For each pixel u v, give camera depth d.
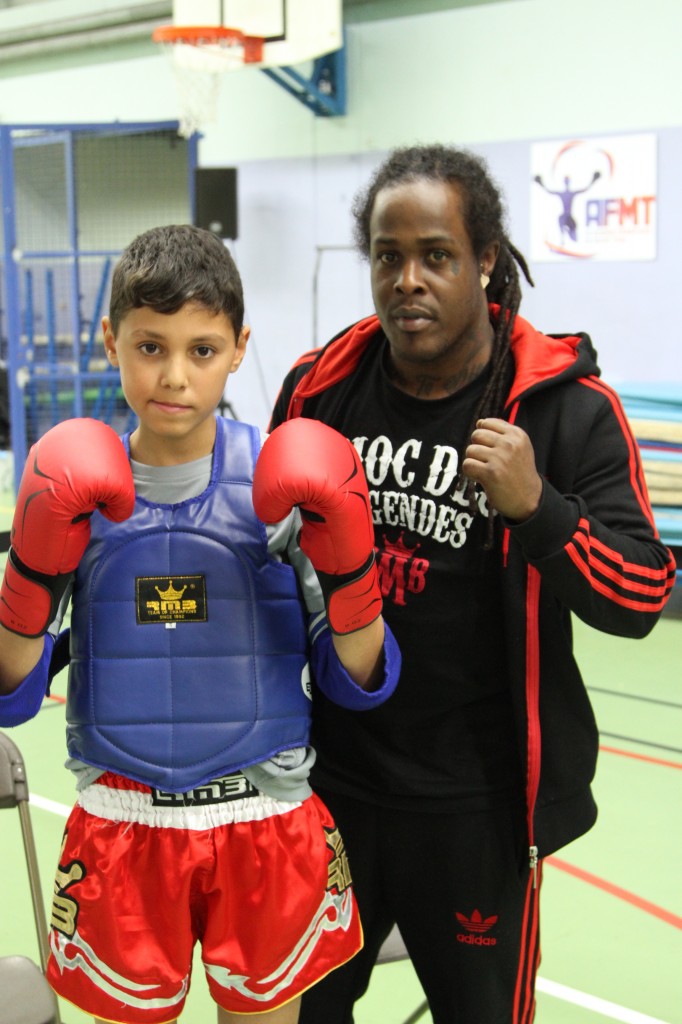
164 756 1.14
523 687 1.28
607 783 3.08
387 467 1.35
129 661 1.15
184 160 7.68
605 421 1.31
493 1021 1.35
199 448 1.17
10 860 2.65
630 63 5.40
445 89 6.03
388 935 1.55
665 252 5.41
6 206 6.54
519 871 1.33
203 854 1.14
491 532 1.27
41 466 1.06
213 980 1.17
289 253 6.83
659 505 4.79
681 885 2.53
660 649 4.38
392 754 1.33
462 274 1.25
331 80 6.39
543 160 5.73
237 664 1.16
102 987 1.15
